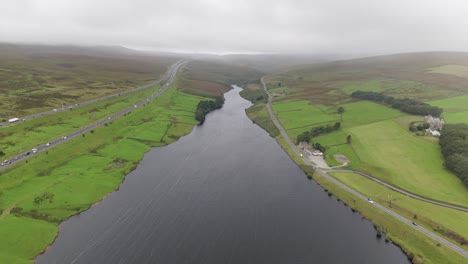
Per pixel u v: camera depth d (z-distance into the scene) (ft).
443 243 330.75
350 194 433.48
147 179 476.54
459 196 416.46
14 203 373.81
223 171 511.40
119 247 321.73
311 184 472.44
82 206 392.06
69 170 468.34
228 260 308.60
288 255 318.86
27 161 458.09
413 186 443.73
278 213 393.29
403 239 344.69
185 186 456.86
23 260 295.28
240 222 371.56
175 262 302.86
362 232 360.89
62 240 330.75
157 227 357.00
